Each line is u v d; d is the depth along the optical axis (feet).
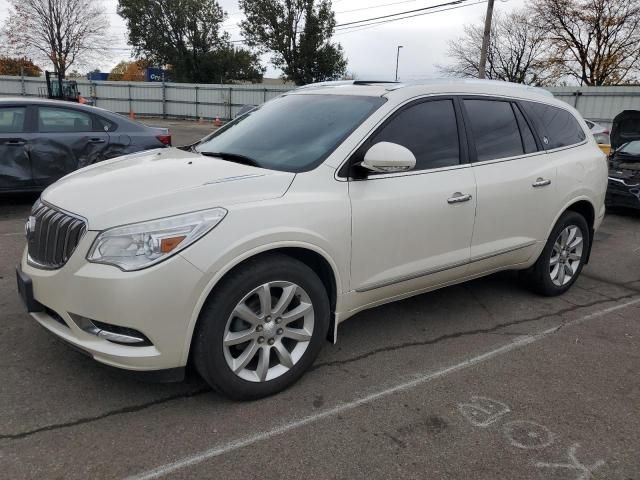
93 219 8.71
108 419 9.15
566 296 16.12
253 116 13.69
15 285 14.87
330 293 10.72
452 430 9.25
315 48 150.92
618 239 24.35
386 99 11.64
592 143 16.52
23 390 9.87
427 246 11.89
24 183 23.56
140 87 126.11
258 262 9.34
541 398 10.35
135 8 164.45
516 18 128.16
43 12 147.02
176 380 9.08
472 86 13.43
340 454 8.52
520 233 13.98
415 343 12.54
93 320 8.65
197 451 8.45
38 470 7.86
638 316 14.73
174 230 8.55
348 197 10.44
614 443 9.04
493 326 13.65
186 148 13.61
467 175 12.51
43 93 130.41
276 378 9.95
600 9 109.81
